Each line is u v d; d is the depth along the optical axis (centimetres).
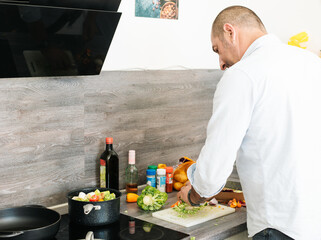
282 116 154
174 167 261
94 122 222
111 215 188
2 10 151
